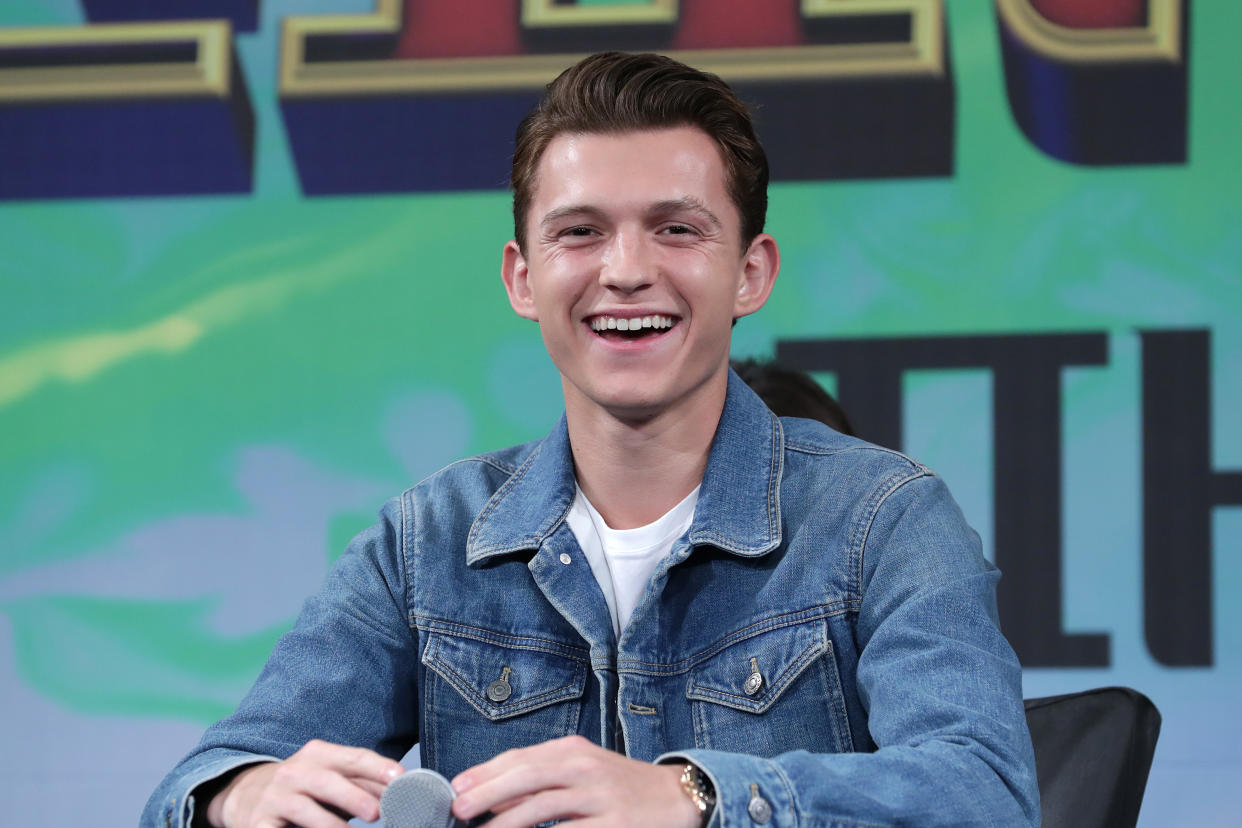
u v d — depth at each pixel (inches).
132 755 367.9
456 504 174.4
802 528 159.3
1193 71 359.9
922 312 363.9
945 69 365.4
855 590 154.6
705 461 164.6
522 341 372.2
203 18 378.3
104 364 374.0
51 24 378.3
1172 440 357.7
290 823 131.4
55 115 377.1
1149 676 354.6
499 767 120.1
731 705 155.8
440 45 374.6
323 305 373.7
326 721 157.8
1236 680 352.5
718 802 118.4
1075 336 360.5
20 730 368.2
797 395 238.5
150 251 375.6
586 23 371.9
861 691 148.3
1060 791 173.0
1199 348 357.4
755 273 164.7
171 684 369.1
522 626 165.0
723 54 368.8
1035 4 364.2
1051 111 362.9
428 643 165.0
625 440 160.1
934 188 364.8
